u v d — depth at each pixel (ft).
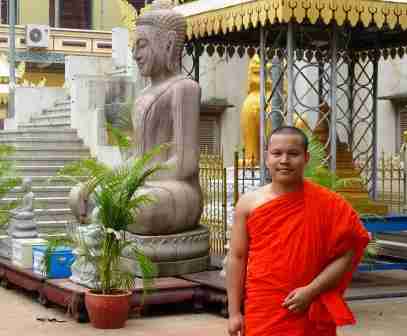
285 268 16.10
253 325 16.33
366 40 47.06
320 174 30.86
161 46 36.06
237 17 36.47
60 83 130.11
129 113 60.13
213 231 42.11
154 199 33.76
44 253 32.81
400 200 48.73
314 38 43.60
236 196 38.04
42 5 137.69
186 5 40.42
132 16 58.18
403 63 58.75
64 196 57.36
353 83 48.01
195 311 32.65
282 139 16.55
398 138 59.26
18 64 119.65
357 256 16.67
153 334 29.04
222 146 72.13
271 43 45.85
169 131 35.53
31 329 29.96
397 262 40.88
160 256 34.04
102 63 79.87
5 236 41.98
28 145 63.87
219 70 72.02
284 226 16.20
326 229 16.33
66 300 31.71
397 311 32.37
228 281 17.33
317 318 16.16
